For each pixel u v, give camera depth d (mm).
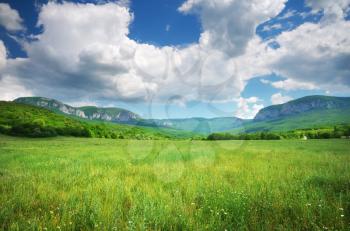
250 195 4398
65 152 16062
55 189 5043
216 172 7293
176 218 3416
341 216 3301
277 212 3729
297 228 3170
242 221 3221
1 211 3484
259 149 19297
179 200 4246
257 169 7961
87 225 3268
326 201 4008
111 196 4488
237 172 7324
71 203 3996
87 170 7699
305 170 7363
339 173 6418
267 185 5207
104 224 3152
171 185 5664
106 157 12109
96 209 3641
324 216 3430
